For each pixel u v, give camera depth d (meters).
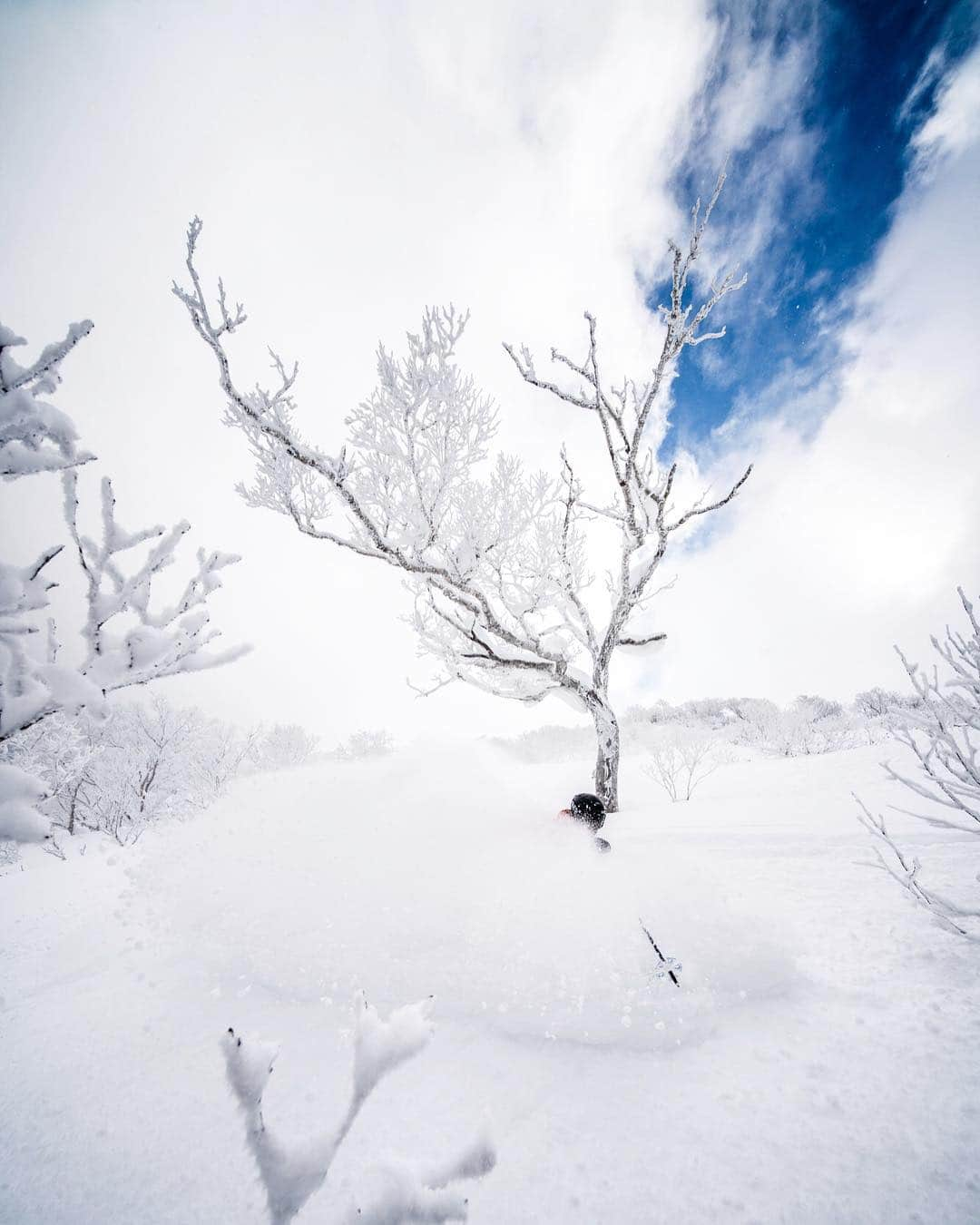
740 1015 2.12
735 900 3.06
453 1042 2.19
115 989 2.87
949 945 2.32
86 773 12.36
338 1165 1.62
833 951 2.45
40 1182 1.71
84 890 5.94
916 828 4.33
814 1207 1.31
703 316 6.25
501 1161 1.58
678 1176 1.45
